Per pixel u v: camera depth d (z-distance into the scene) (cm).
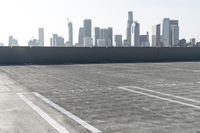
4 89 1258
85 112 805
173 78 1700
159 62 3562
